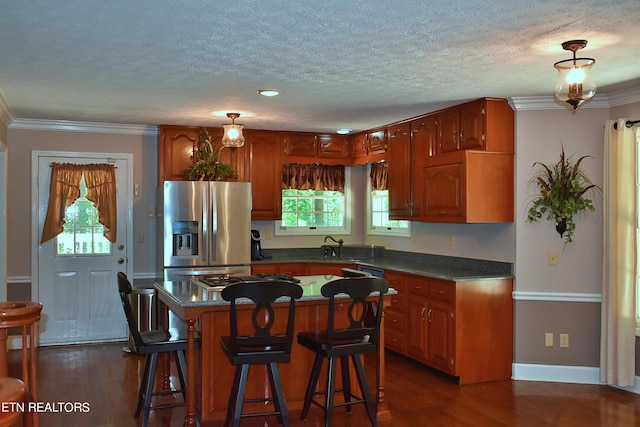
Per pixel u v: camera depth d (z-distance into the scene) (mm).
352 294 3455
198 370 3834
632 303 4480
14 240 5996
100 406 4160
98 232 6289
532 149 4848
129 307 3514
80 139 6191
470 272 5133
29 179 6027
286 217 7195
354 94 4613
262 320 3914
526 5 2619
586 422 3887
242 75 3979
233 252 5965
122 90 4461
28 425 2723
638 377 4516
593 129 4754
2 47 3287
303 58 3533
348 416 3975
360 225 7461
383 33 3033
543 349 4867
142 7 2652
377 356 3957
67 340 6180
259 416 3658
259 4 2611
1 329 2613
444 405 4227
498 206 4859
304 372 4066
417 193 5547
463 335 4742
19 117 5801
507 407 4184
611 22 2855
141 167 6426
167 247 5754
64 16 2777
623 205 4484
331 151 6895
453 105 5074
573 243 4801
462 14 2742
